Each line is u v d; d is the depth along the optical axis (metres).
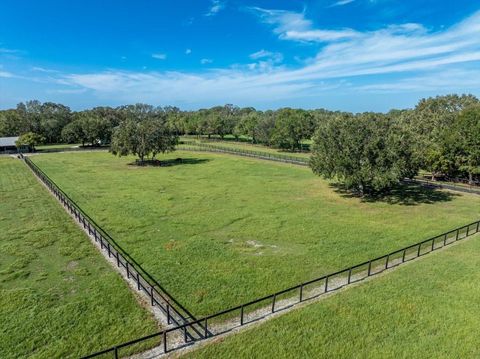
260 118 107.19
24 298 16.20
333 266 20.08
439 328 13.70
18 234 25.09
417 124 51.72
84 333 13.66
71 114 126.81
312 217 29.88
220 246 23.16
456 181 46.78
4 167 58.09
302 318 14.48
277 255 21.66
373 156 34.59
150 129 61.06
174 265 20.19
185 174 51.78
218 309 15.56
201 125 121.31
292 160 65.75
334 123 37.28
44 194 38.16
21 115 115.44
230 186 43.00
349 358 12.12
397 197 37.16
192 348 12.73
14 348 12.77
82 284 17.69
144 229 26.64
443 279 17.77
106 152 82.88
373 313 14.76
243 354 12.34
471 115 42.81
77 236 24.78
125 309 15.39
